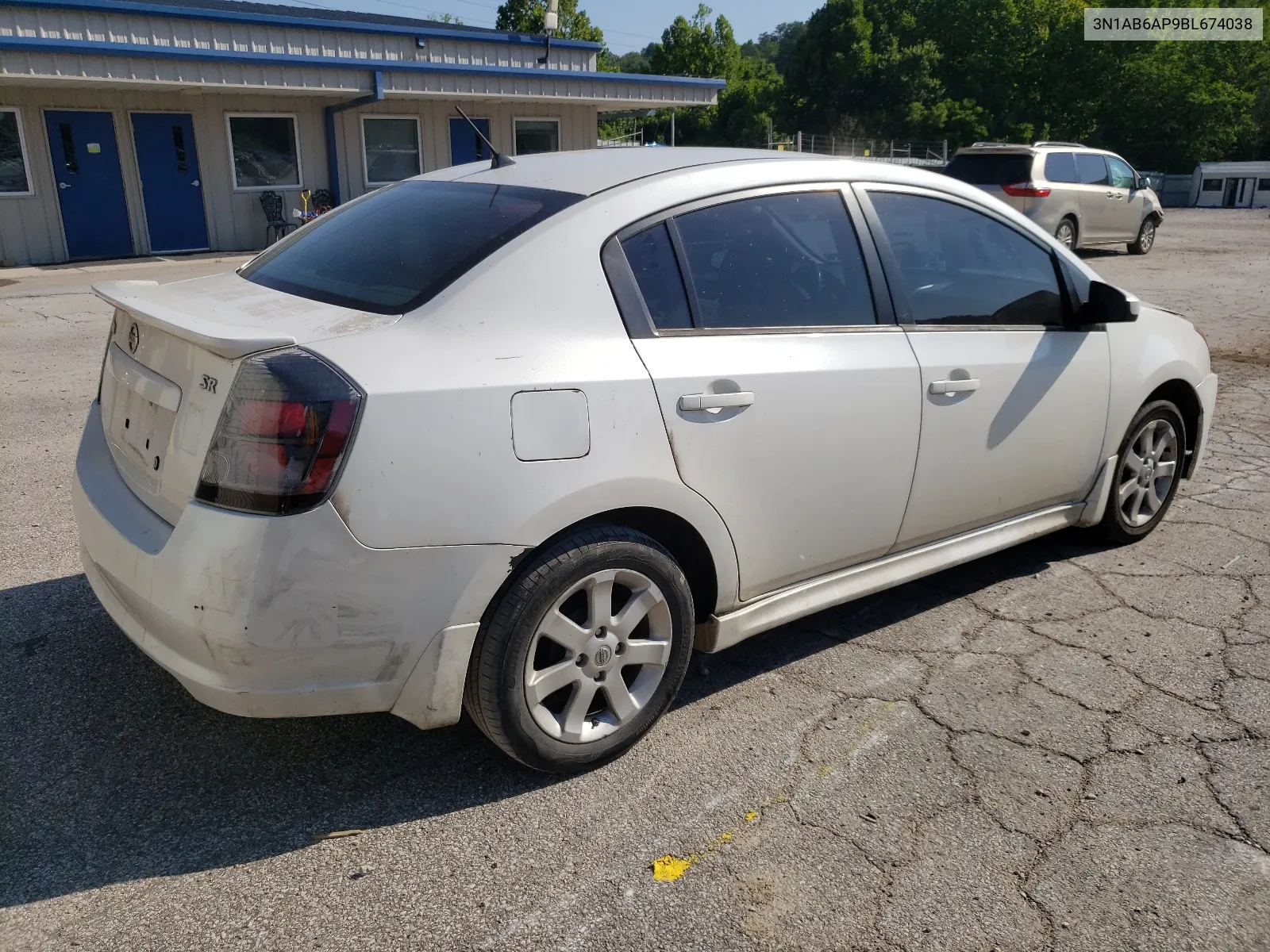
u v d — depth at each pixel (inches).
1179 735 119.0
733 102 2516.0
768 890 92.8
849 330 125.7
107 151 646.5
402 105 756.0
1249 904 91.9
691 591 118.8
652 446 105.7
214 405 92.5
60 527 176.4
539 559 101.0
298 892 91.7
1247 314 433.7
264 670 91.4
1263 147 2274.9
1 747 113.2
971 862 97.0
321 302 107.0
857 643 142.6
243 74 626.5
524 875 94.4
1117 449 165.3
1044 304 152.0
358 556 90.7
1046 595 158.4
